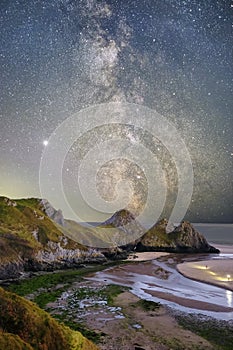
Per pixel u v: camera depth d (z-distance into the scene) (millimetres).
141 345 19562
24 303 11711
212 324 24375
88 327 22547
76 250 54812
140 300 30797
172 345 19875
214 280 42062
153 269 50375
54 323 11453
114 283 39438
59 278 41562
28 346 9562
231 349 19688
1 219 53062
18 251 46125
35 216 58500
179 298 32406
